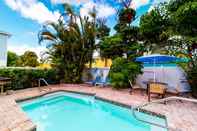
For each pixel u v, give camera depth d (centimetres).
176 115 709
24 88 1445
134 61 1472
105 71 1792
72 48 1834
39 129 725
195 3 746
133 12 1933
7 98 1003
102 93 1266
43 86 1605
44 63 1842
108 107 1055
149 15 1298
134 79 1450
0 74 1248
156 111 764
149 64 1480
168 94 1179
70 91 1425
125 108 927
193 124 609
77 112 993
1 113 694
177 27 930
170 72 1332
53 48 1838
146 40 1531
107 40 1781
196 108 818
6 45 1788
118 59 1493
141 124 757
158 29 1297
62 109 1058
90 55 1906
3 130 522
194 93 1118
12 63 2795
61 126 767
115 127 756
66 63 1877
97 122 824
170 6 915
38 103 1161
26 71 1459
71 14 1850
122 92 1298
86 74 1945
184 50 1214
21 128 538
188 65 1148
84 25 1869
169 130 567
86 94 1323
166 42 1376
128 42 1766
